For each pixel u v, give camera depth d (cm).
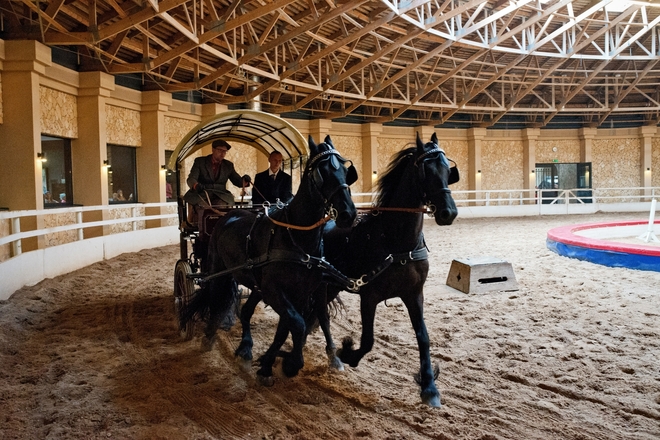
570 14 1655
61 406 380
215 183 617
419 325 390
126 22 978
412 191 383
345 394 397
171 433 335
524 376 423
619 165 2641
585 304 647
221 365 470
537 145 2622
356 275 416
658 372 420
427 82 1961
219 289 496
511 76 2148
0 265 679
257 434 337
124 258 1135
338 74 1630
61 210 919
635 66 2159
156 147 1473
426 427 338
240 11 1233
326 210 369
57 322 622
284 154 704
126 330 589
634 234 1367
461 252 1180
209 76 1379
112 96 1324
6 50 981
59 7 924
